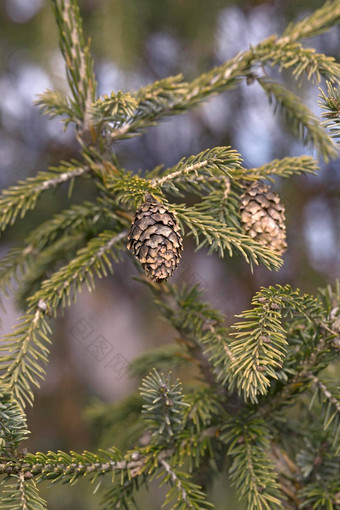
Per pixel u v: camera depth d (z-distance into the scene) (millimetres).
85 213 740
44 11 1196
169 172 665
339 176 1328
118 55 1128
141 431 765
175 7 1241
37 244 773
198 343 717
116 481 688
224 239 651
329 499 683
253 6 1279
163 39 1319
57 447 1303
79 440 1317
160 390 649
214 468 728
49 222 750
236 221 678
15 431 630
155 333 1480
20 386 668
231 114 1330
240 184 698
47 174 721
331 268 1308
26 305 781
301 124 761
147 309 1479
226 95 1305
